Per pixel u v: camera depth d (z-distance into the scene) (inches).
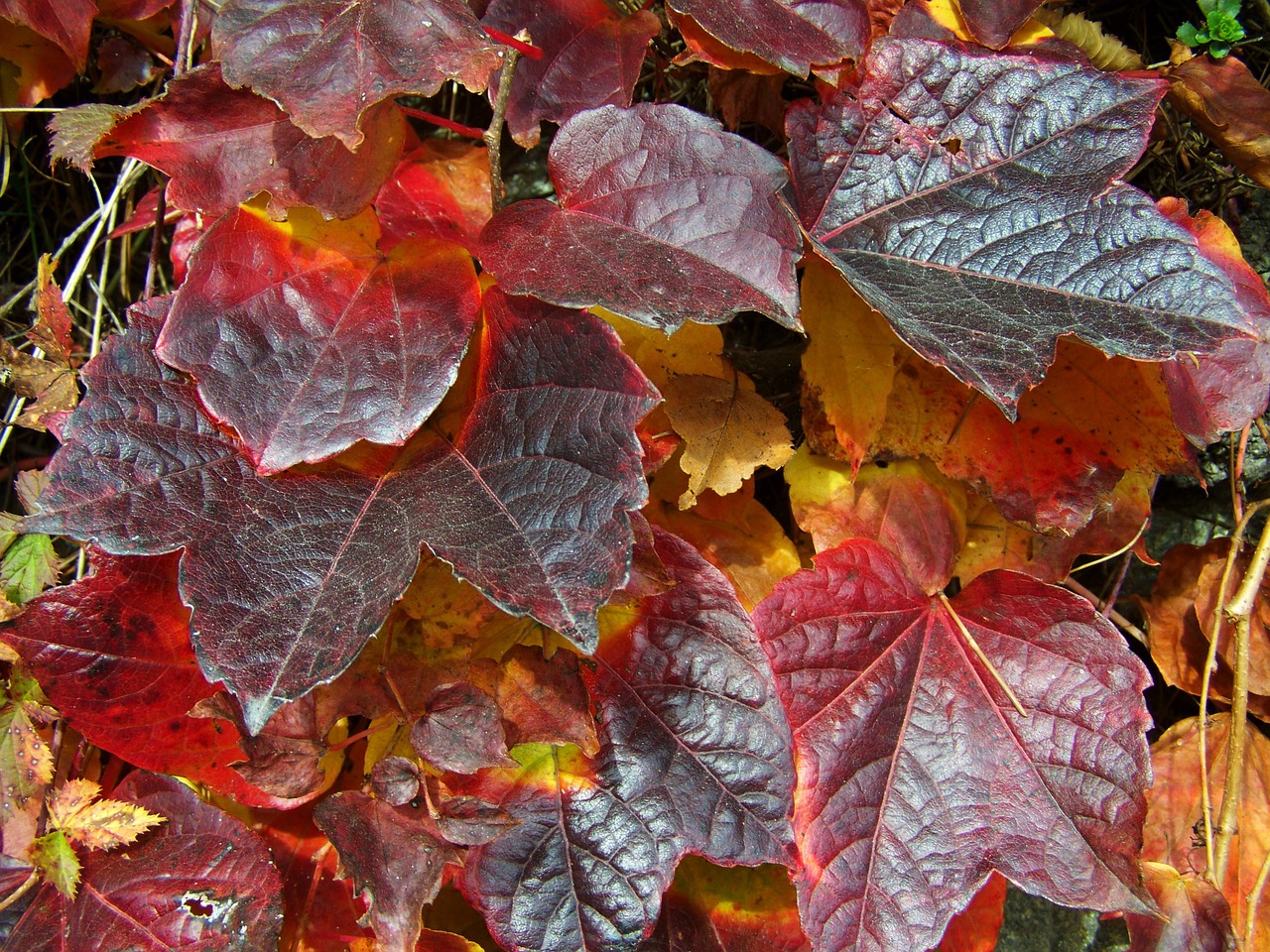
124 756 11.6
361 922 10.8
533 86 12.4
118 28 14.2
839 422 12.8
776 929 12.4
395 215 12.7
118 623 11.6
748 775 11.5
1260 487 15.5
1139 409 12.8
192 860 11.7
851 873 11.8
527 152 16.3
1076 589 15.1
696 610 11.8
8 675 12.2
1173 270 11.4
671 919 12.3
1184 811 14.1
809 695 12.1
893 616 12.6
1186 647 14.6
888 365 12.8
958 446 13.2
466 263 11.3
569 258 10.8
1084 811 12.0
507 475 10.5
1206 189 15.3
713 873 12.6
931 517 13.4
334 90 10.0
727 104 14.0
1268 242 15.3
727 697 11.6
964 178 12.2
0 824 11.9
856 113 12.3
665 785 11.5
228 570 10.1
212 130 10.8
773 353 15.0
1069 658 12.3
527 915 11.3
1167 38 14.5
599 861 11.4
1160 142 14.8
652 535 11.1
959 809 12.1
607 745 11.7
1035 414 13.1
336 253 11.3
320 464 10.8
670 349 12.7
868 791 12.1
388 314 11.0
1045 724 12.2
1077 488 13.0
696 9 11.4
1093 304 11.5
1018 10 12.4
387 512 10.6
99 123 10.5
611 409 10.3
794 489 13.3
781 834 11.3
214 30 10.1
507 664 11.6
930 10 12.8
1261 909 13.8
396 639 11.6
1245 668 13.8
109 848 11.6
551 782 11.6
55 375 13.3
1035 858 12.0
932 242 12.1
